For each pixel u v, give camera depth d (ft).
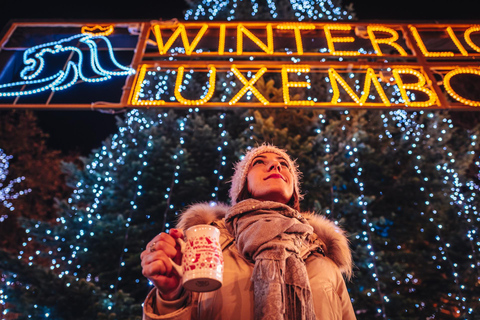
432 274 19.99
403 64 15.06
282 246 4.75
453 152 22.82
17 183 42.16
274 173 6.11
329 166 20.75
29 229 19.52
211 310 4.71
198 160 23.29
